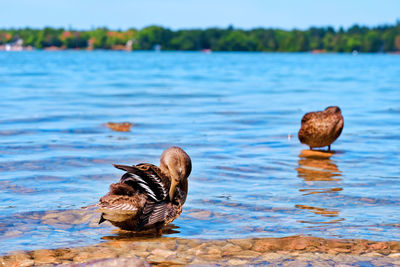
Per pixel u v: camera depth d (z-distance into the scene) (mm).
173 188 3135
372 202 3596
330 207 3521
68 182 3877
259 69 28719
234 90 12359
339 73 24031
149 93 11047
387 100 9891
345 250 3033
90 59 48875
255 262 2939
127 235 3197
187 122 6555
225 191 3773
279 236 3170
